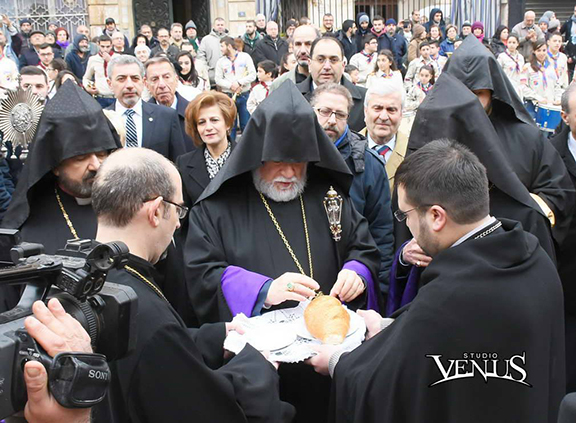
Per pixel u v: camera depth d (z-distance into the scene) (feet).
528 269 6.40
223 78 34.63
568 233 10.94
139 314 5.70
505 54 33.94
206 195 9.39
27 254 4.42
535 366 6.21
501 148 9.40
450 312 6.17
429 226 6.66
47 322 3.97
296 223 9.37
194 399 5.81
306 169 9.54
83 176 8.85
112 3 50.14
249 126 9.05
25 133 12.53
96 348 4.48
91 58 28.09
